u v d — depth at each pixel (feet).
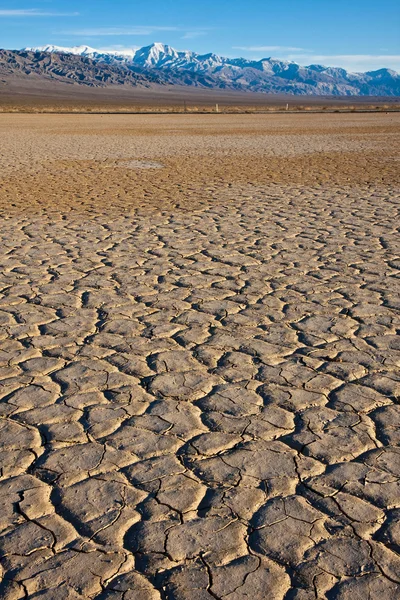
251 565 7.57
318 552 7.77
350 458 9.75
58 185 41.19
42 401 11.69
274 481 9.16
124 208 32.53
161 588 7.26
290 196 36.01
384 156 57.62
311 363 13.23
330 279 19.34
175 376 12.66
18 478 9.35
